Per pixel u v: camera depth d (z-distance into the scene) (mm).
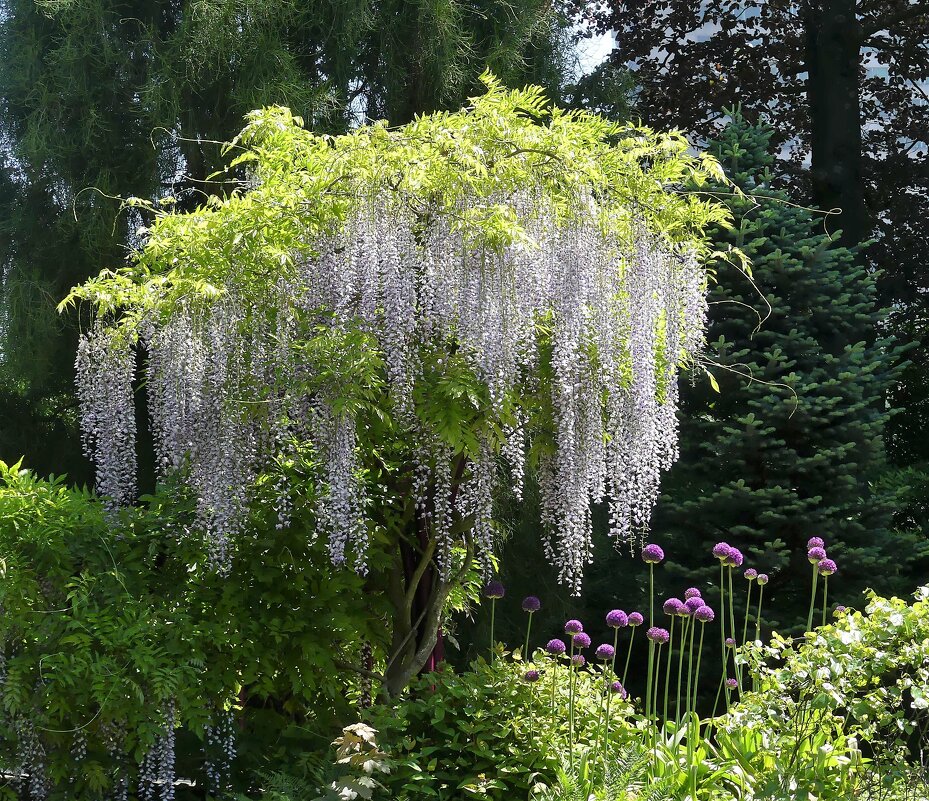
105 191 7648
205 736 4453
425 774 4199
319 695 4801
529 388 4602
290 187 4348
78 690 4055
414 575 5012
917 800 4082
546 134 4180
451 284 4129
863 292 8188
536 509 7949
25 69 8008
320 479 4676
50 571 4180
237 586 4555
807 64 11008
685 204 4531
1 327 7953
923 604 4215
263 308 4285
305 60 8250
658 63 11977
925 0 11203
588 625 8016
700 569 7250
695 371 5410
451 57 7824
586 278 4184
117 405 4555
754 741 4203
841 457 7336
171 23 8539
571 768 4105
